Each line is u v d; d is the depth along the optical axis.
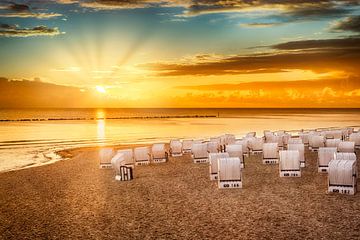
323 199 15.72
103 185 20.78
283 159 20.67
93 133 64.50
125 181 21.55
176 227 13.13
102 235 12.73
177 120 121.44
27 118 152.50
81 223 14.16
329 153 21.45
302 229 12.27
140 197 17.61
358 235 11.54
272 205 15.20
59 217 15.07
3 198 18.80
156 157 27.73
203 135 56.12
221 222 13.41
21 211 16.22
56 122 114.31
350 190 16.31
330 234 11.71
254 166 24.28
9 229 13.84
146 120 125.25
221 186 18.48
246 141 28.72
